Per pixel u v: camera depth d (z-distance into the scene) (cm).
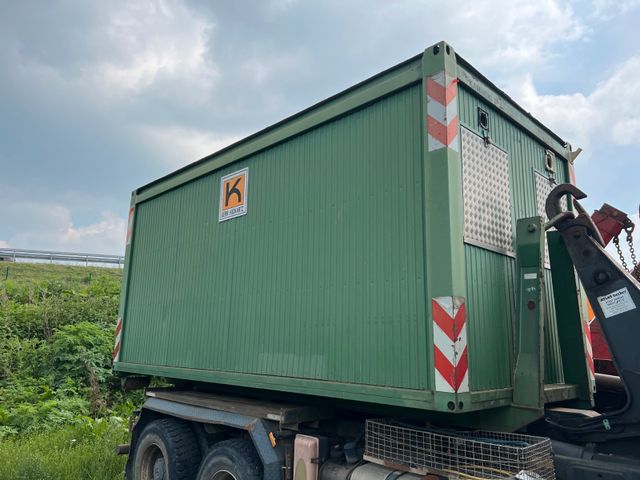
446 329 296
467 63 345
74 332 1157
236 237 480
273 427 399
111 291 1619
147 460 521
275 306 422
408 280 325
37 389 996
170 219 591
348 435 420
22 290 1622
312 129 415
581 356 375
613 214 423
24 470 556
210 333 492
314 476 367
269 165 455
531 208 407
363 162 367
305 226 407
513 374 335
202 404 464
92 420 864
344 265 368
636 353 297
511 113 398
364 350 344
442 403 292
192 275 534
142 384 643
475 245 327
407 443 333
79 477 571
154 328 582
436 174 316
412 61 346
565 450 311
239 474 393
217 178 521
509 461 287
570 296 381
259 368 427
